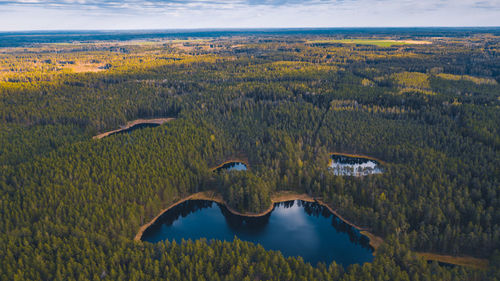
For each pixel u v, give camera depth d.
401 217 103.88
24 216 102.44
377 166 147.62
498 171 122.69
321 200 130.75
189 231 114.94
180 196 134.38
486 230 96.62
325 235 113.06
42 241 90.69
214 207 130.00
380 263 83.94
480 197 113.19
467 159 136.38
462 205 107.19
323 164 149.88
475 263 93.56
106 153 144.12
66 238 93.19
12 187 119.88
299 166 144.25
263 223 120.19
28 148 157.00
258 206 124.38
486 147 147.62
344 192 128.12
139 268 81.44
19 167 131.62
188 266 82.12
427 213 104.38
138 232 112.69
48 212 104.44
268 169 143.00
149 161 138.62
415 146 155.00
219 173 145.50
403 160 147.50
